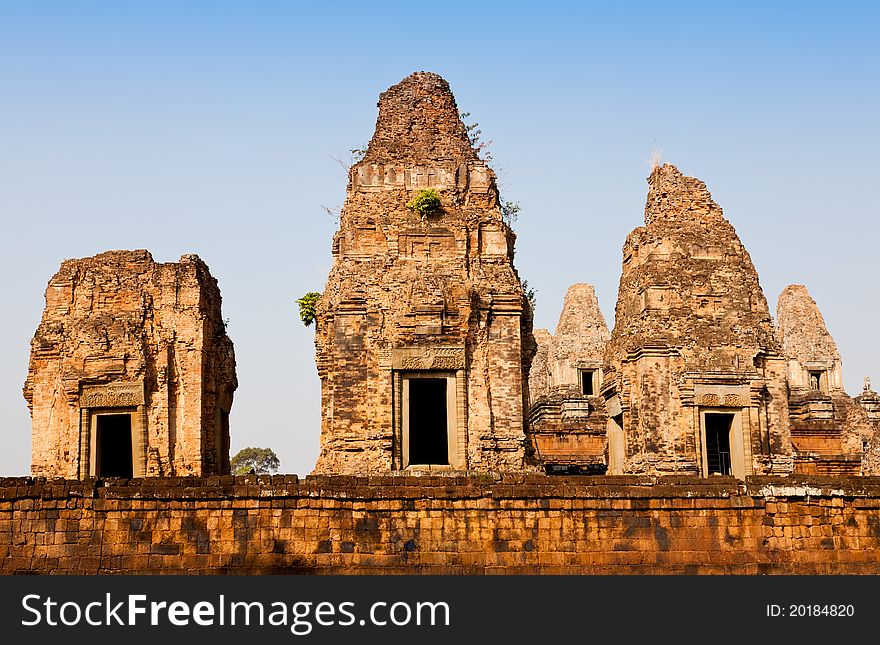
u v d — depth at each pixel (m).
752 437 47.53
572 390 62.91
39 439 43.34
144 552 34.56
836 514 36.41
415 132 44.81
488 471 41.34
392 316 42.09
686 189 50.53
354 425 41.56
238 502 34.94
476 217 43.81
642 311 48.78
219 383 45.88
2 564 34.31
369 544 35.06
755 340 48.38
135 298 44.25
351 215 43.56
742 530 36.06
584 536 35.56
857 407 64.81
